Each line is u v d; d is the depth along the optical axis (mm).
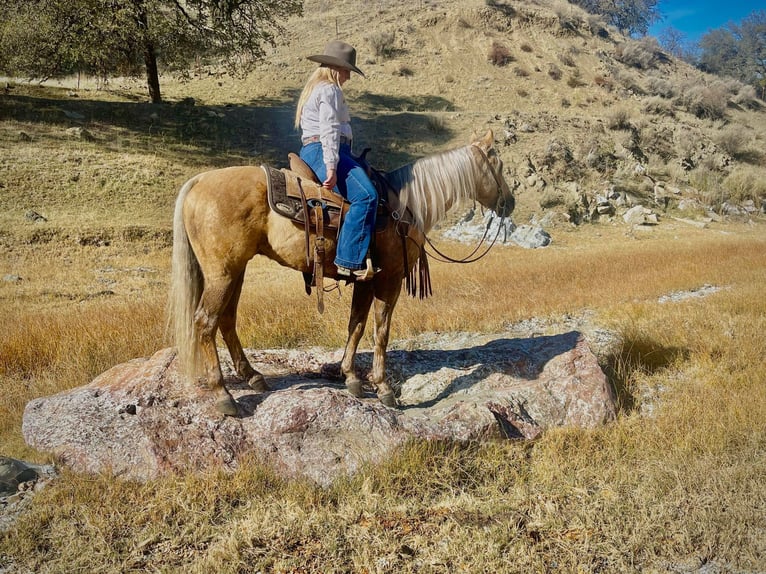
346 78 5270
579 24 61781
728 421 5523
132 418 4992
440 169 5566
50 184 23719
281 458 4816
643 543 4016
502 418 5473
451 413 5301
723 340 8117
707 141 44750
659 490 4602
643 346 7688
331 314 9984
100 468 4703
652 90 54219
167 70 41562
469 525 4219
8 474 4598
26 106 30906
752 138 48312
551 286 13852
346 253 5027
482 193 5902
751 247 22766
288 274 18562
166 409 5043
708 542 3998
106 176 25219
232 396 5223
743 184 37906
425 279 5852
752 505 4352
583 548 3977
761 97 78188
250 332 9031
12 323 9469
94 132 29766
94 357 7824
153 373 5484
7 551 3908
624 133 40531
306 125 5191
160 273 18125
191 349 5066
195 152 30047
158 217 23078
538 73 50250
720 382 6672
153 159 27938
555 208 31344
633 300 12156
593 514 4332
